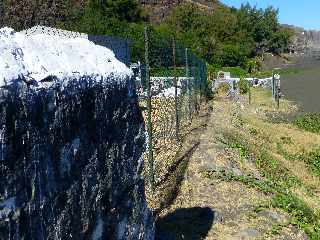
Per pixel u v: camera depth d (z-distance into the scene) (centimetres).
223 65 6419
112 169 532
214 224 921
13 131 334
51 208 387
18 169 339
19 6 2086
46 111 382
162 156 1253
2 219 319
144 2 7550
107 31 2738
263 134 1969
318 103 3434
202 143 1458
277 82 4053
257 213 998
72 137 428
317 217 1059
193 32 6875
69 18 2623
